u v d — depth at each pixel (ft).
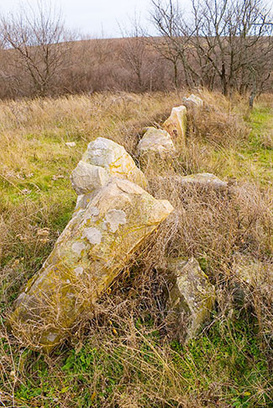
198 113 22.22
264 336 6.93
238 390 6.27
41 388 6.45
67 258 7.06
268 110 29.84
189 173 15.44
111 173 10.33
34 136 22.74
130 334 7.17
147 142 16.94
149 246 8.57
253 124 24.31
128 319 7.14
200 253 9.09
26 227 11.16
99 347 6.91
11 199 13.84
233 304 7.86
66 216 12.24
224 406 5.89
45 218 11.84
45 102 32.76
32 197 14.17
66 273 7.00
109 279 7.52
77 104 30.78
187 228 9.70
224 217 10.16
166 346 6.90
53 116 27.50
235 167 15.92
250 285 7.83
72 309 7.03
